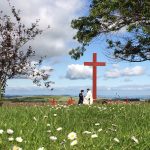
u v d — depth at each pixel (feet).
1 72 110.01
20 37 112.88
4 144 22.15
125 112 47.60
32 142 22.90
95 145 22.02
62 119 39.88
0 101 108.06
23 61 113.09
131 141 23.52
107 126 36.40
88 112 48.19
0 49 110.93
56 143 22.76
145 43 142.92
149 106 57.21
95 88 131.85
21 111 46.96
